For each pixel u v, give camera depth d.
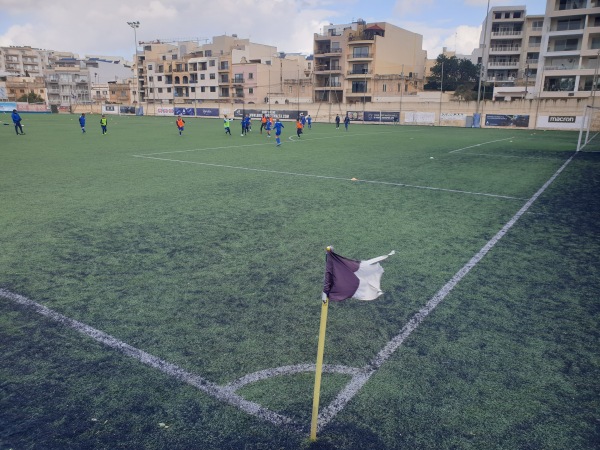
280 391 3.42
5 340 4.12
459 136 34.06
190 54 86.56
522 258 6.51
